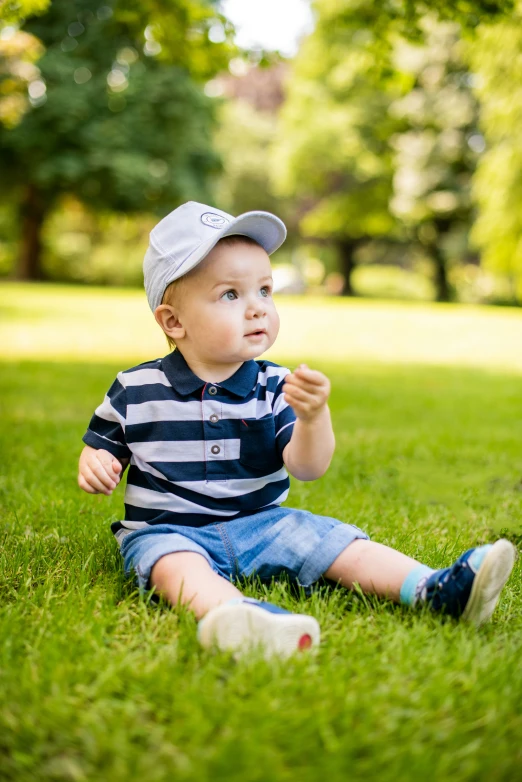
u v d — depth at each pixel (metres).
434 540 2.35
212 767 1.12
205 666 1.41
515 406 5.89
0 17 3.95
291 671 1.39
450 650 1.51
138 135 21.89
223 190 31.17
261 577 1.87
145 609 1.67
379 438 4.33
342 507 2.75
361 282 34.31
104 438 1.94
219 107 23.55
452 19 4.35
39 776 1.15
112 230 29.25
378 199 26.02
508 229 15.70
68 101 20.64
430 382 7.44
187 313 1.92
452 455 3.84
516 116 14.13
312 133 24.64
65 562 2.05
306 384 1.75
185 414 1.90
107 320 13.18
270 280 1.96
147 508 1.91
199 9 4.80
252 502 1.93
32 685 1.33
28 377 6.68
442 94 21.75
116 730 1.21
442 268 27.39
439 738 1.22
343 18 4.72
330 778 1.12
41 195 23.19
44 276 27.66
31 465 3.31
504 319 15.34
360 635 1.58
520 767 1.17
